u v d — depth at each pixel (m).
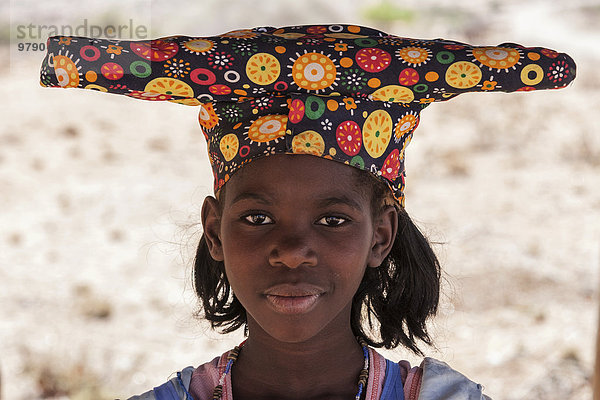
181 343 8.74
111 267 11.02
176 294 10.06
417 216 12.85
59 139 17.30
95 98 20.77
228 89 1.55
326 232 1.56
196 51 1.52
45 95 20.39
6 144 16.69
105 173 15.23
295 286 1.53
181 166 15.87
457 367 7.85
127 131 18.22
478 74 1.59
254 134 1.57
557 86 1.64
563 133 17.67
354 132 1.58
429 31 32.34
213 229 1.72
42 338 8.87
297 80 1.55
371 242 1.64
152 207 13.41
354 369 1.72
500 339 8.45
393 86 1.58
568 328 8.72
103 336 8.94
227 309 1.98
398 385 1.73
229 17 14.62
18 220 12.84
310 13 23.98
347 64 1.55
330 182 1.56
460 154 16.25
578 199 13.44
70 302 9.91
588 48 28.61
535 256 10.98
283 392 1.68
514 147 16.75
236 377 1.73
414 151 16.64
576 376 7.63
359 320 1.94
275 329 1.55
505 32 32.00
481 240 11.56
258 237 1.56
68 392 7.69
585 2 34.81
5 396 7.59
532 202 13.39
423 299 1.94
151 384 7.95
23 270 10.91
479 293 9.64
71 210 13.30
